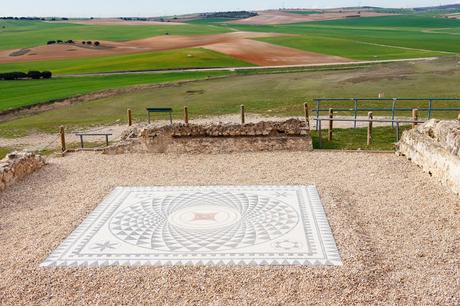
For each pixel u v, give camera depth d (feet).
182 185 45.50
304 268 28.94
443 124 46.37
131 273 29.01
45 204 41.73
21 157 50.57
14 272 29.45
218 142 57.77
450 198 39.91
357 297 26.13
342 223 35.14
